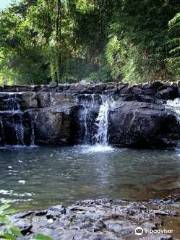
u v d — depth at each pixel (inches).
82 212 233.3
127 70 871.7
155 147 540.1
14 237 93.1
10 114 591.8
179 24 762.8
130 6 910.4
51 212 229.9
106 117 576.4
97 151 507.5
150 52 847.7
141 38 858.1
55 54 1038.4
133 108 561.9
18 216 223.9
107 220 219.0
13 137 591.5
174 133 547.5
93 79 957.8
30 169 390.0
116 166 399.9
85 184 327.0
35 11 1117.7
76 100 606.2
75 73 1047.6
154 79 827.4
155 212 237.1
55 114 579.5
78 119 590.6
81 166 402.0
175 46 815.7
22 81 1101.7
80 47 1076.5
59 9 1070.4
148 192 298.5
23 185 325.7
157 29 863.7
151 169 382.0
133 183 327.9
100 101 598.9
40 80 1090.7
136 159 440.1
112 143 564.1
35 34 1154.7
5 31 1119.6
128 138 550.6
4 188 316.8
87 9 1066.7
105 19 1035.9
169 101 587.5
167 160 431.2
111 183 328.2
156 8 874.8
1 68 1137.4
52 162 426.3
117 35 922.7
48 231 199.9
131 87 607.5
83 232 198.7
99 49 1045.2
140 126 542.0
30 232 199.9
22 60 1109.1
